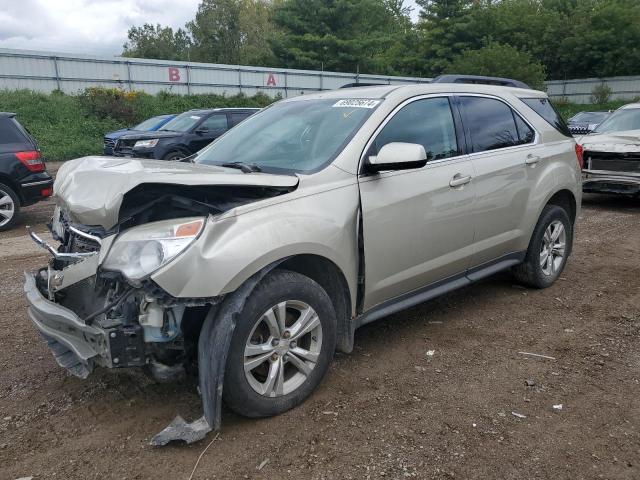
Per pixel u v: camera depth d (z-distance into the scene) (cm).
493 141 466
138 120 2870
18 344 421
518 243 492
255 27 6606
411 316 475
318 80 3991
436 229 402
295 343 321
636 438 300
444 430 307
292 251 306
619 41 4841
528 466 277
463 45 4762
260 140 408
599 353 402
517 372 374
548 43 5131
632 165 934
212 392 285
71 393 349
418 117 407
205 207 292
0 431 309
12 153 861
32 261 661
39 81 3055
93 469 276
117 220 288
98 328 284
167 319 285
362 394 345
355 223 346
